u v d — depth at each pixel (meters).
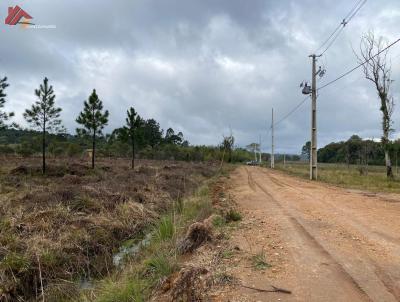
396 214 10.71
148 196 14.91
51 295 6.62
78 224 9.73
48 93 20.98
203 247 7.04
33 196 12.11
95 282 6.95
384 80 28.25
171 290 4.67
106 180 18.86
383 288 4.88
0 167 22.91
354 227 8.82
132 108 29.17
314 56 29.05
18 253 7.40
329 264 5.93
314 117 28.94
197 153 65.69
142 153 60.41
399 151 37.22
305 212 11.11
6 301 6.27
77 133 25.19
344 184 22.95
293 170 46.31
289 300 4.53
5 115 19.89
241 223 9.45
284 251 6.72
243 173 38.12
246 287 4.97
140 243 9.52
